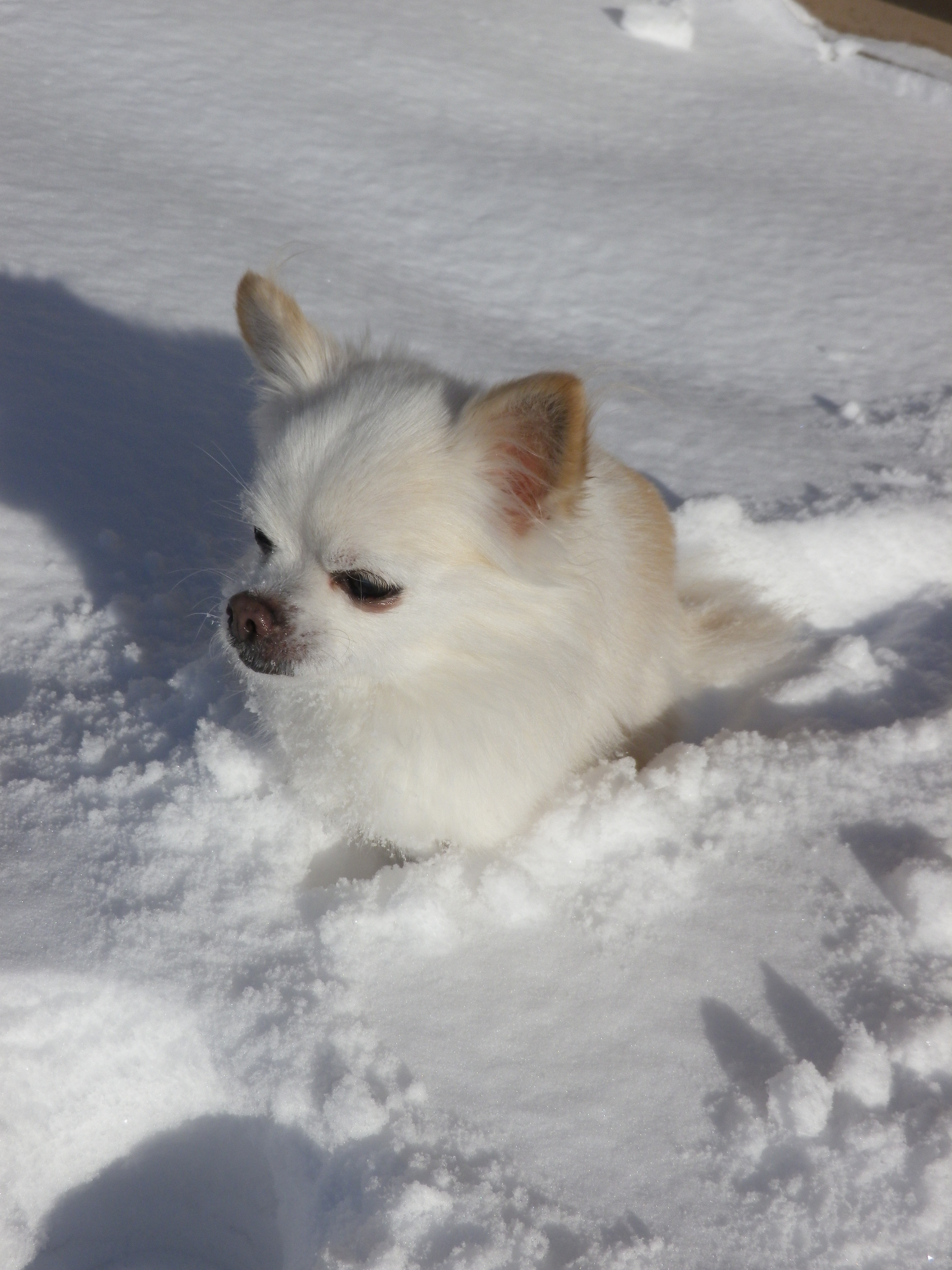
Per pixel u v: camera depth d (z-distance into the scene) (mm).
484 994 665
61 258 913
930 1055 642
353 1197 628
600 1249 616
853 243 1289
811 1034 655
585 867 699
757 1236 618
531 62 1669
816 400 998
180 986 660
